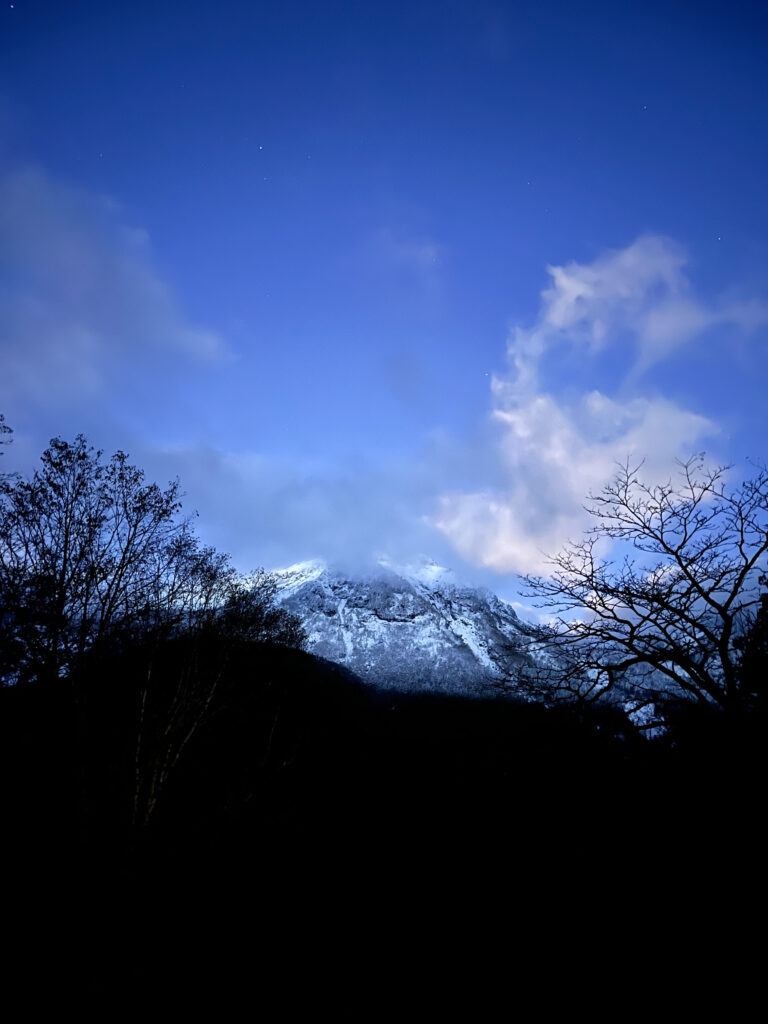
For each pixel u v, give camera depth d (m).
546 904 17.38
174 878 19.06
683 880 13.15
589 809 15.95
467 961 16.80
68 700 16.95
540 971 15.11
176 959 15.84
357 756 41.22
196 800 23.20
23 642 15.23
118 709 18.33
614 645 14.28
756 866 11.76
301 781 31.22
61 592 15.60
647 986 12.64
